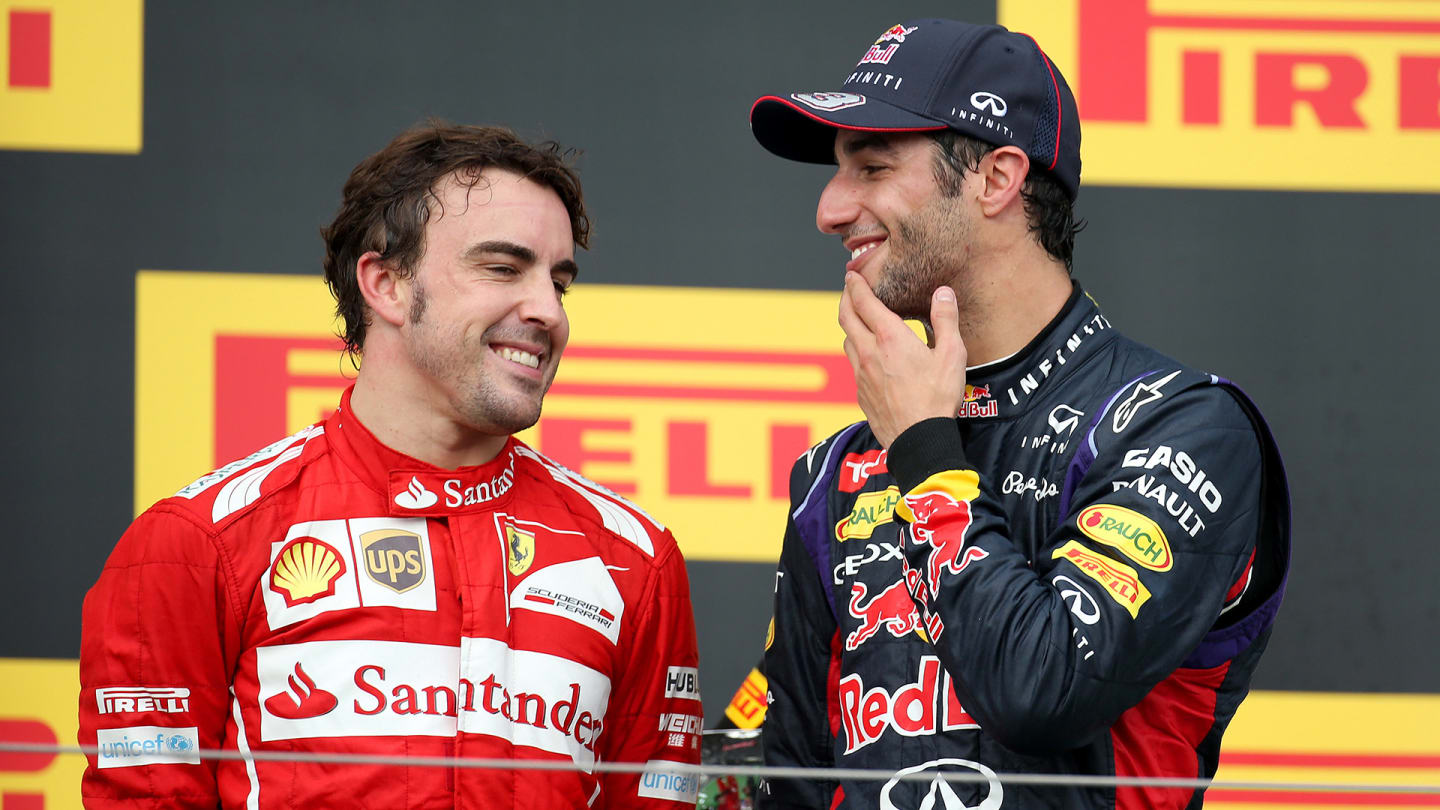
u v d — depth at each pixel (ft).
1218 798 36.04
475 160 20.81
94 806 19.84
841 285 37.14
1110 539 19.17
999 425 21.45
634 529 22.33
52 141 36.14
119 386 35.96
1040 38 37.19
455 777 19.56
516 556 20.95
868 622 21.20
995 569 18.90
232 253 36.40
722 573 36.65
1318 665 36.09
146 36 36.45
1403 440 36.60
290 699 19.70
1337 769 35.99
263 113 36.65
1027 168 21.45
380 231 20.98
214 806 19.98
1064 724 18.43
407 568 20.38
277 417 36.35
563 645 20.65
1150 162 37.09
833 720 22.36
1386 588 36.24
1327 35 37.17
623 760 21.80
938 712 20.21
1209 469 19.77
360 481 20.83
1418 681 36.09
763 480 36.81
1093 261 36.94
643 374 36.81
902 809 20.17
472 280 20.39
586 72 37.14
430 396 20.80
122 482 35.81
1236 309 36.86
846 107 21.43
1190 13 37.19
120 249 36.14
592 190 36.96
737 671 36.45
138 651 19.93
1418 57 37.09
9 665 35.17
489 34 37.06
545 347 20.86
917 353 20.58
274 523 20.36
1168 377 20.68
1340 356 36.73
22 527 35.50
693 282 36.94
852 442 23.13
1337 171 37.04
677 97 37.17
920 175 21.31
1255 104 37.11
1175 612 18.94
